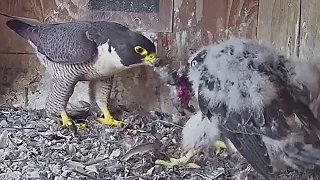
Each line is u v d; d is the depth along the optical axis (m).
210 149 1.23
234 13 1.54
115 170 1.19
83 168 1.19
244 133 1.08
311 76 1.10
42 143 1.32
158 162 1.22
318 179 1.07
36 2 1.53
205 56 1.17
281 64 1.12
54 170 1.18
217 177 1.17
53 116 1.45
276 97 1.07
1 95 1.57
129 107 1.58
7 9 1.54
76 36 1.36
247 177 1.15
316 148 1.04
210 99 1.12
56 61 1.38
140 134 1.42
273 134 1.05
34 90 1.57
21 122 1.45
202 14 1.54
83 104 1.55
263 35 1.47
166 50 1.55
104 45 1.35
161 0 1.53
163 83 1.56
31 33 1.42
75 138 1.37
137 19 1.54
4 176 1.15
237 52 1.13
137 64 1.37
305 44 1.17
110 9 1.54
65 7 1.54
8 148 1.29
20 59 1.56
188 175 1.17
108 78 1.45
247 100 1.08
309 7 1.15
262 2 1.49
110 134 1.40
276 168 1.08
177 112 1.51
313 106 1.10
